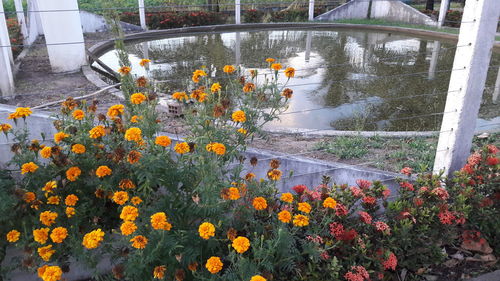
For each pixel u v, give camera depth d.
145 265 1.87
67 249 2.14
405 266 2.44
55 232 1.88
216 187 2.04
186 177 2.19
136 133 2.03
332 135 4.34
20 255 2.24
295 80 8.01
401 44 12.52
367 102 6.61
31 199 2.10
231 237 1.94
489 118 5.76
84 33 13.52
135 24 15.11
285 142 4.08
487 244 2.55
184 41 13.11
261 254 1.92
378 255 2.26
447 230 2.49
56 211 2.14
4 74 5.29
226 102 2.34
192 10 17.92
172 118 4.54
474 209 2.62
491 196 2.69
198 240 2.01
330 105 6.45
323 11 18.25
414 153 3.77
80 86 6.35
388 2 17.19
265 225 2.22
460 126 2.77
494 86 7.52
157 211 2.12
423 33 14.18
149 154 2.17
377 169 3.23
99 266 2.35
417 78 8.24
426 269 2.43
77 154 2.26
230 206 2.24
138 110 2.34
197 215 2.17
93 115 2.52
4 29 6.99
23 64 7.78
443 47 11.96
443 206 2.46
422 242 2.41
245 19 16.94
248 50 11.36
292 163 2.98
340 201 2.49
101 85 6.37
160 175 2.14
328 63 9.72
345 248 2.28
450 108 2.78
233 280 1.85
